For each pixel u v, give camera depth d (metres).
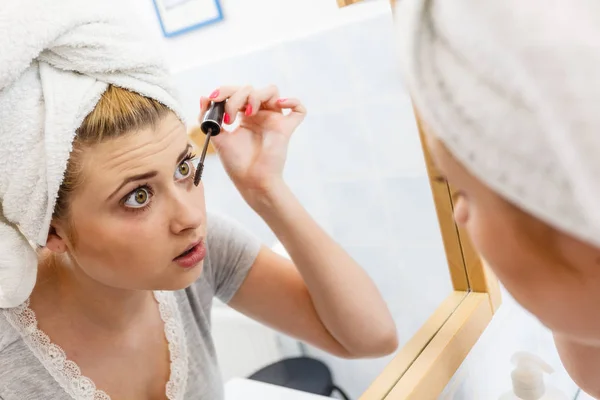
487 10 0.21
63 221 0.49
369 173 1.02
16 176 0.45
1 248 0.49
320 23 0.97
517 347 0.89
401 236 1.00
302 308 0.78
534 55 0.20
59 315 0.57
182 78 1.03
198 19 1.04
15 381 0.53
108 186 0.46
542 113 0.20
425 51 0.25
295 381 0.84
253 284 0.79
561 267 0.24
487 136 0.22
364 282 0.77
